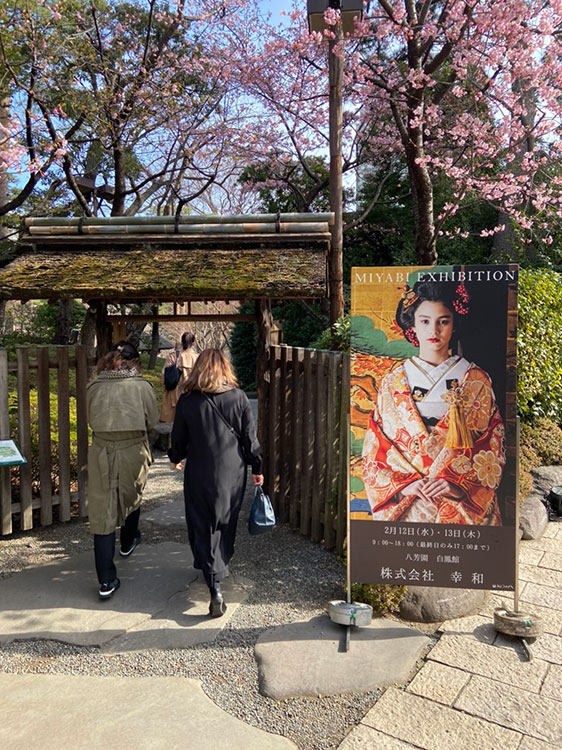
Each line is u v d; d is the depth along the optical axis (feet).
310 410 14.85
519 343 18.66
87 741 7.77
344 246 42.63
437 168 33.60
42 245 16.75
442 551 10.55
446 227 37.19
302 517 15.29
